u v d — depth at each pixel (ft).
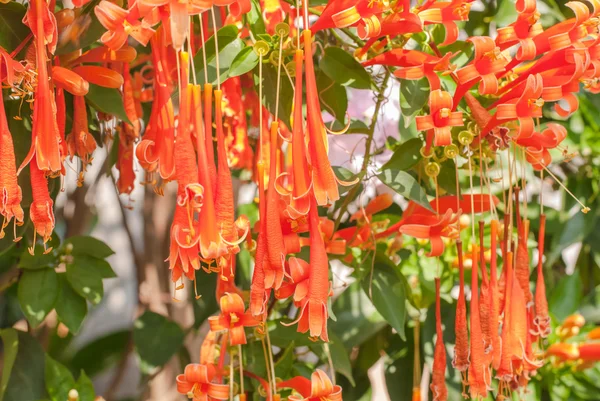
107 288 5.28
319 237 1.96
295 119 1.93
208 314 2.86
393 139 2.75
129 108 2.29
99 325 5.34
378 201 2.44
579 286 2.89
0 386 2.56
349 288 2.73
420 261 2.74
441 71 2.18
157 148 2.03
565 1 2.90
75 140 2.17
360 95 2.66
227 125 2.39
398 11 2.05
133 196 4.42
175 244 1.92
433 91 2.07
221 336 2.57
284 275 2.06
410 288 2.60
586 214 2.88
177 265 1.94
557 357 2.69
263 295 1.96
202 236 1.89
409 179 2.22
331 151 2.64
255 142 2.71
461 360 2.17
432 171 2.30
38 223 1.92
